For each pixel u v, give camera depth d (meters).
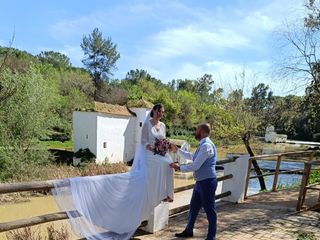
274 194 9.77
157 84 97.00
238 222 6.61
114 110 36.75
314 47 15.94
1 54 23.53
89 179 4.59
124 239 4.98
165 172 5.46
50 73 61.59
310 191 10.30
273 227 6.32
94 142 33.84
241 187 8.36
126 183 5.00
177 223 6.33
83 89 65.06
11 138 22.95
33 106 23.83
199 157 5.05
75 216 4.43
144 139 5.40
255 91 20.30
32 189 4.07
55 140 43.00
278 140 24.59
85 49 76.69
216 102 21.91
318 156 14.84
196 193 5.38
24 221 4.05
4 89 22.45
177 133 56.91
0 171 21.81
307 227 6.38
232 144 21.53
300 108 15.73
